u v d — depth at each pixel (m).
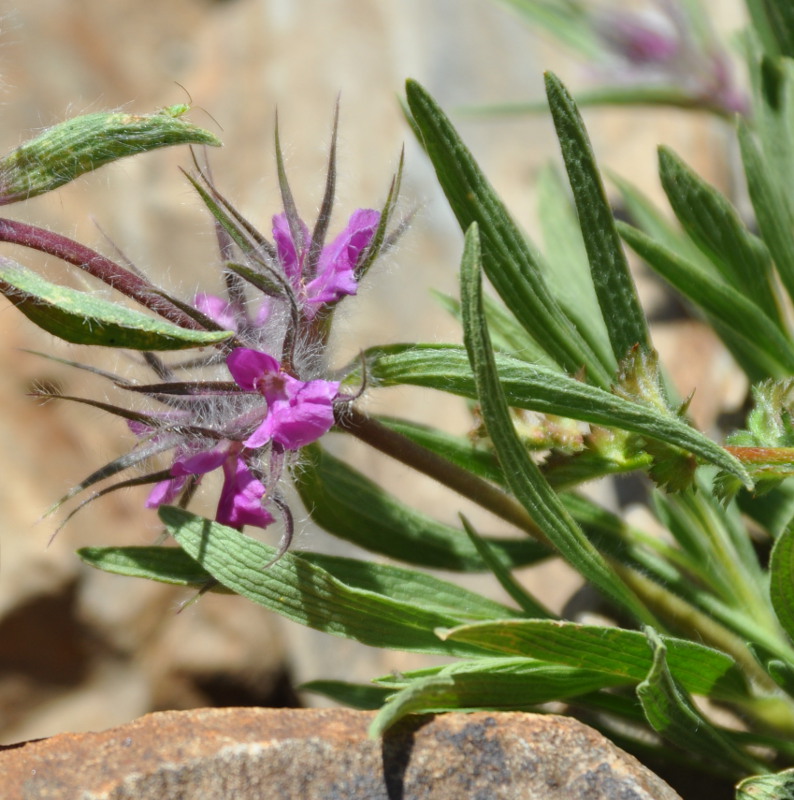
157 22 0.88
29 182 0.48
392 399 0.63
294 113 0.76
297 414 0.49
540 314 0.52
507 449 0.49
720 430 0.58
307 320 0.50
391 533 0.54
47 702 0.68
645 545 0.56
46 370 0.70
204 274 0.74
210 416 0.50
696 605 0.54
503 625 0.49
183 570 0.51
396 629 0.51
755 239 0.55
